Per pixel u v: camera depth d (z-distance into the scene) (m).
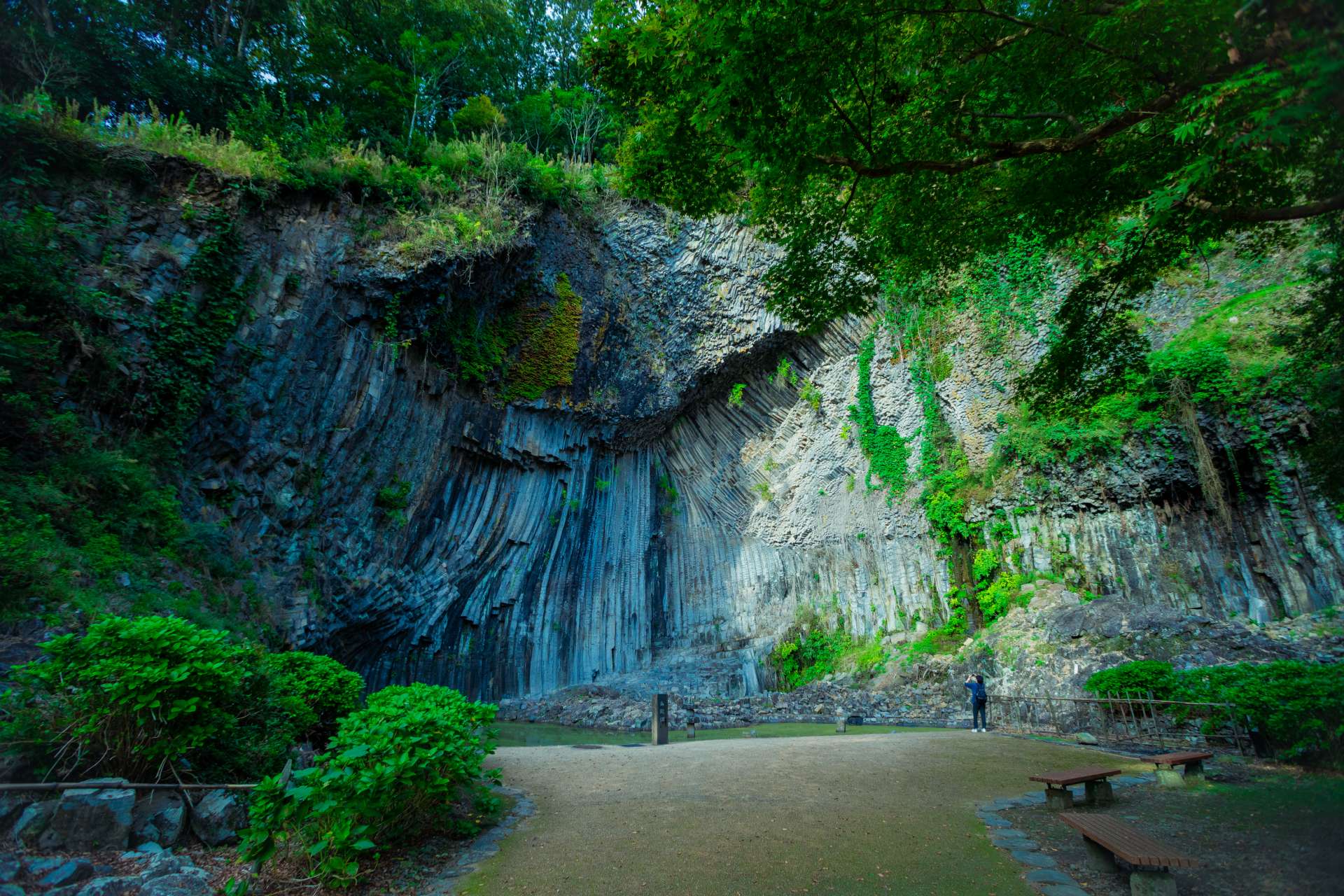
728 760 8.98
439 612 19.55
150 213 14.47
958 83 7.44
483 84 29.12
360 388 17.27
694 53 7.21
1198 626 14.60
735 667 23.38
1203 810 5.94
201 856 4.47
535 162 22.94
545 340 22.86
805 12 6.13
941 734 12.35
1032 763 8.77
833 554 24.62
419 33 27.66
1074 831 5.59
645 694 21.52
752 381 27.59
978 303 22.47
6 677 5.99
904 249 9.80
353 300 17.25
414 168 20.69
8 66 17.33
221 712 5.20
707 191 9.38
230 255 15.12
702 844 5.18
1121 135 7.85
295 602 14.53
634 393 25.50
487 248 19.61
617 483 26.50
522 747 11.17
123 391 12.62
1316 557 15.38
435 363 19.59
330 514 16.41
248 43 25.80
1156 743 10.35
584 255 24.23
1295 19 4.23
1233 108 5.06
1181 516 17.61
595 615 24.64
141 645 4.87
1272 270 17.62
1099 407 18.72
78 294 12.12
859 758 9.09
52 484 10.04
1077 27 6.38
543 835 5.46
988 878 4.49
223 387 14.50
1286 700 8.45
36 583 7.74
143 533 11.39
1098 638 15.47
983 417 21.98
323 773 4.41
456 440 20.31
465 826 5.48
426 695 6.81
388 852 4.95
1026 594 19.09
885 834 5.46
